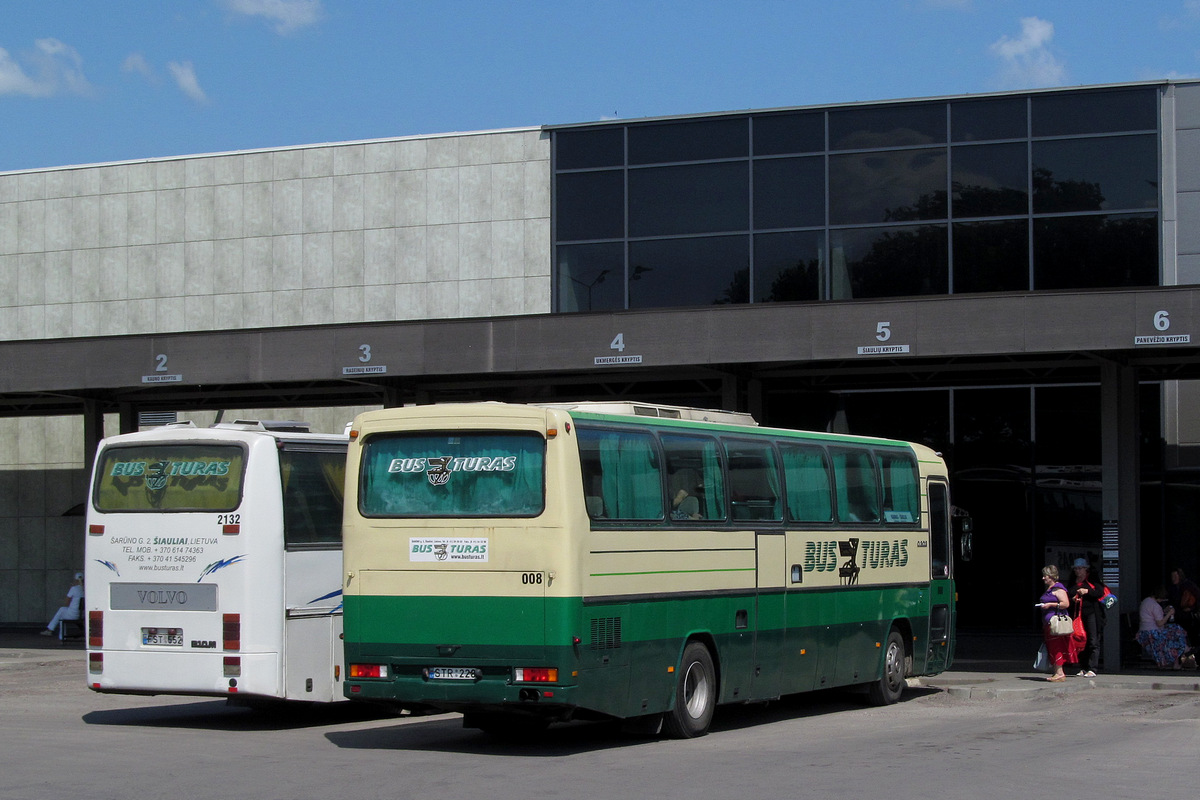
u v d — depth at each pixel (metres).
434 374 22.88
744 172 27.55
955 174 26.58
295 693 14.93
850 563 17.22
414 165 30.39
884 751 12.95
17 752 12.80
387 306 30.36
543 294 29.03
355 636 13.20
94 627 15.14
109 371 24.05
